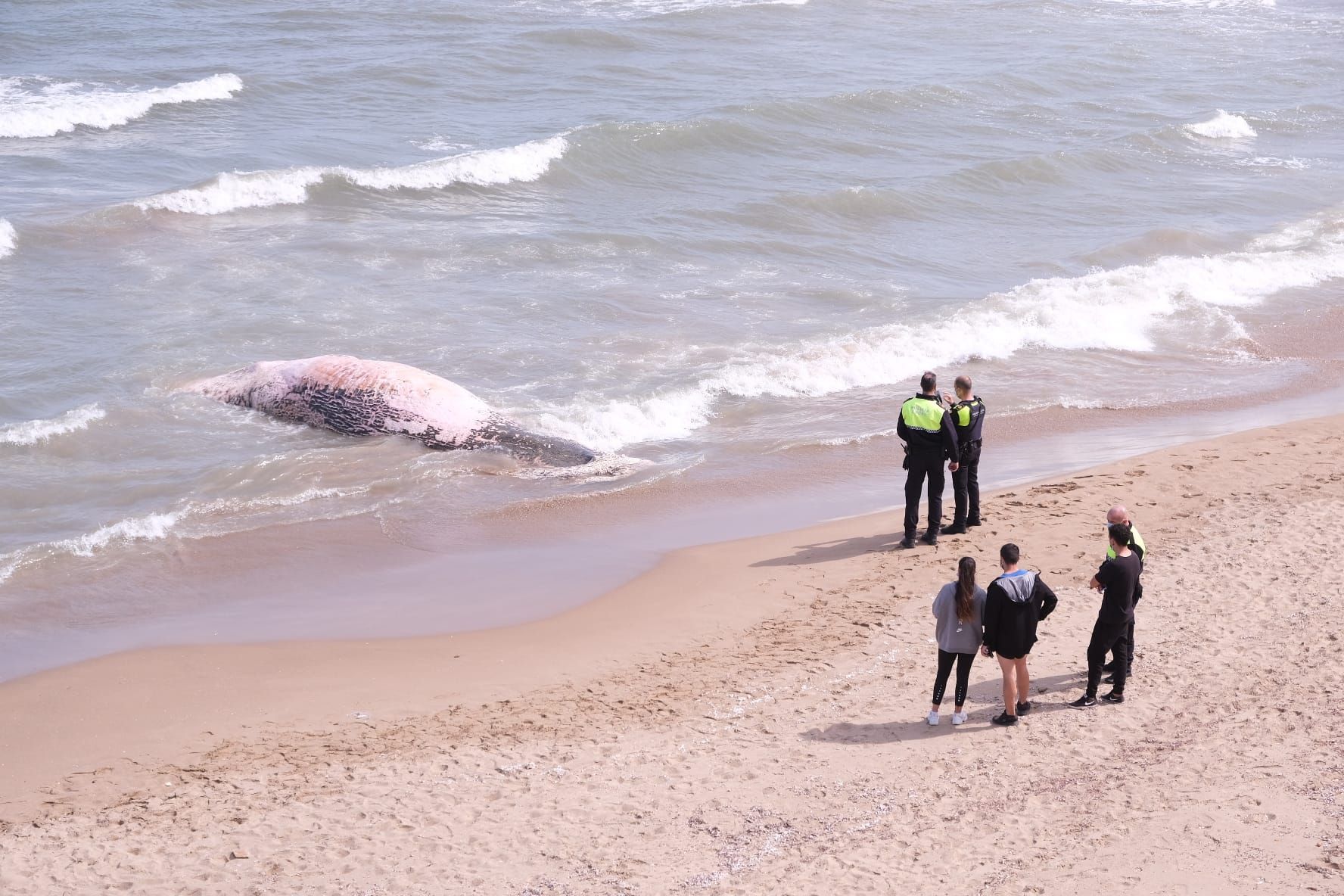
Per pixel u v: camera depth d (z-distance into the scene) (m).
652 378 38.91
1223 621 23.70
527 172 61.47
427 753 20.17
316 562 27.83
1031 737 19.91
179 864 17.27
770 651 23.62
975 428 28.16
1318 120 83.81
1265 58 104.31
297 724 21.19
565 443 33.84
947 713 20.95
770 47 98.06
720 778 19.19
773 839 17.41
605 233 53.22
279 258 48.75
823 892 16.02
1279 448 33.81
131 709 21.67
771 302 46.75
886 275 50.66
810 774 19.17
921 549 28.02
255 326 41.62
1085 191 65.44
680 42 97.94
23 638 24.23
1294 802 17.08
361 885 16.69
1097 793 18.00
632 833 17.73
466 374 38.66
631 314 44.75
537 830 17.88
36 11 103.75
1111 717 20.39
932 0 123.56
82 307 42.66
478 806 18.56
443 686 22.53
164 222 52.25
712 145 68.44
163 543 28.44
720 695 21.98
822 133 72.25
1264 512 29.20
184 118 70.88
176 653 23.64
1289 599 24.45
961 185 64.12
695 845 17.38
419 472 32.47
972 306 46.22
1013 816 17.59
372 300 44.78
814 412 37.62
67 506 30.16
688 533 29.61
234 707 21.75
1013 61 96.38
